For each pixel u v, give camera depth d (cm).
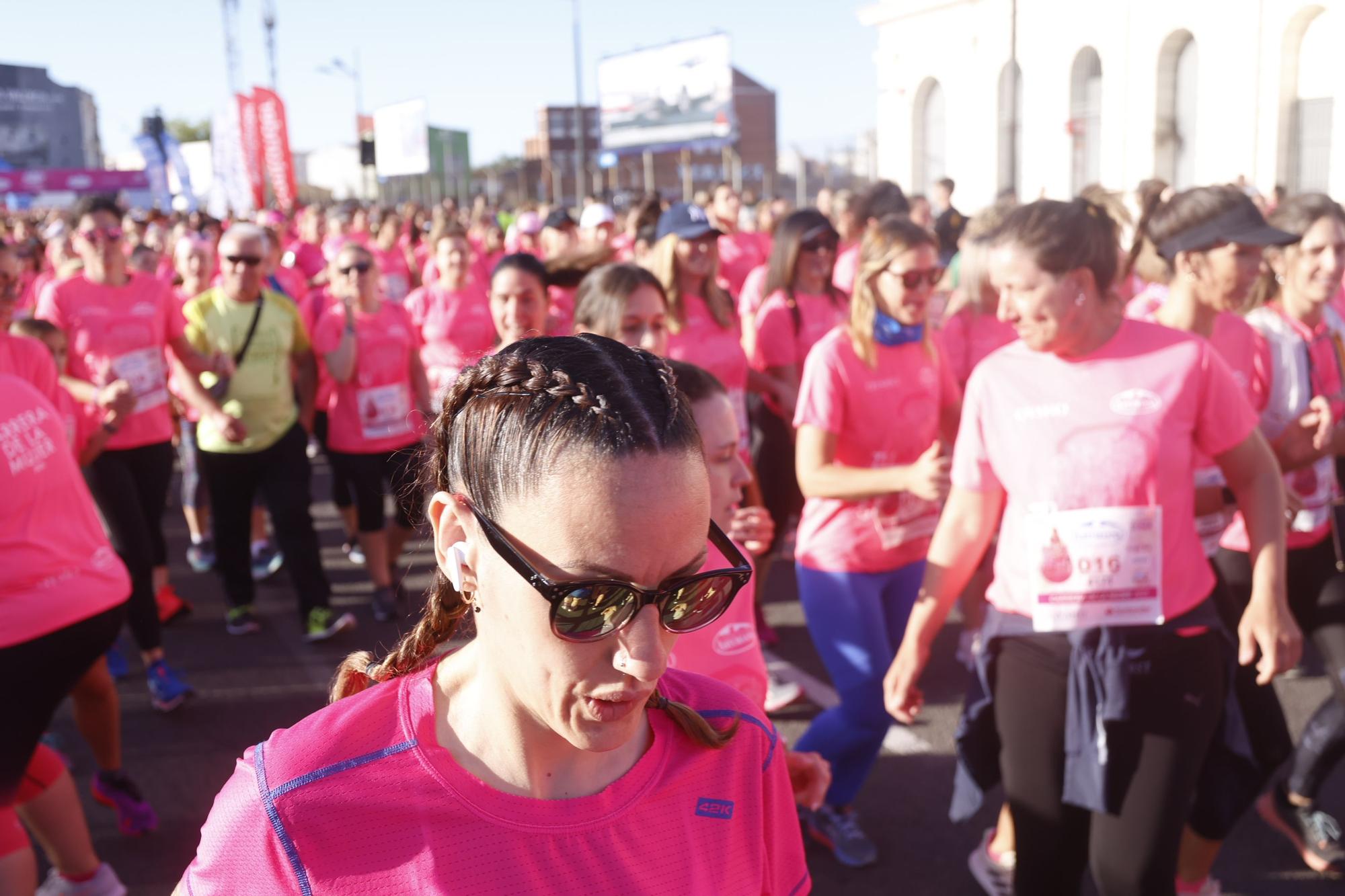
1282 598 238
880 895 324
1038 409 237
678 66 3681
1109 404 231
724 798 110
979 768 257
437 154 4625
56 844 293
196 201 3459
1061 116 2322
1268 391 329
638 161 4700
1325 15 1834
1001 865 320
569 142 5791
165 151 3139
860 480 314
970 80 2558
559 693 92
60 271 560
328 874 96
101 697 344
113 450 512
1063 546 231
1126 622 227
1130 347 236
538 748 100
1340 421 336
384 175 4597
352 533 666
